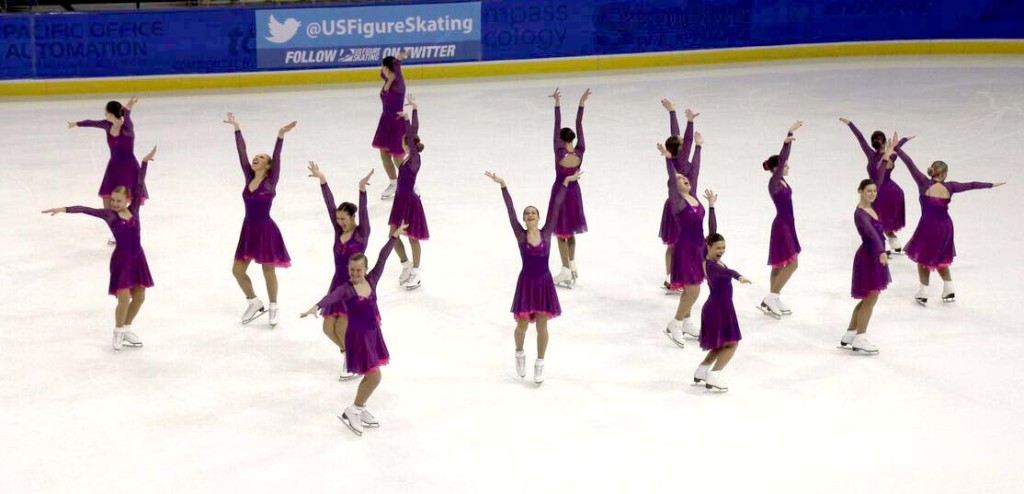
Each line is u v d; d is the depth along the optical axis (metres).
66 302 22.02
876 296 19.23
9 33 41.31
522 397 18.00
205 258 24.69
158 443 16.38
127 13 42.12
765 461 15.87
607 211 28.33
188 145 35.03
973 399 17.81
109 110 25.03
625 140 35.91
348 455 16.09
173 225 27.03
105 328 20.75
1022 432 16.72
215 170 32.12
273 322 20.86
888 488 15.13
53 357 19.39
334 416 17.36
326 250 25.30
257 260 20.42
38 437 16.53
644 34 48.09
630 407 17.61
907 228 27.06
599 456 16.03
